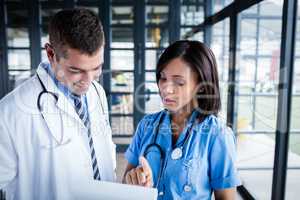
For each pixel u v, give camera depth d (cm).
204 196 79
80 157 86
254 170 244
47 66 83
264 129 239
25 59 359
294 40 157
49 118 79
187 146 80
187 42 75
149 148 85
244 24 223
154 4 360
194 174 77
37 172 80
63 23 61
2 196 70
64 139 81
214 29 295
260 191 217
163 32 364
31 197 81
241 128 249
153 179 79
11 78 359
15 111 75
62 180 80
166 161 81
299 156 224
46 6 355
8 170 74
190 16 353
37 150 79
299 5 153
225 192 79
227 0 254
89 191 58
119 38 362
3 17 351
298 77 162
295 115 172
